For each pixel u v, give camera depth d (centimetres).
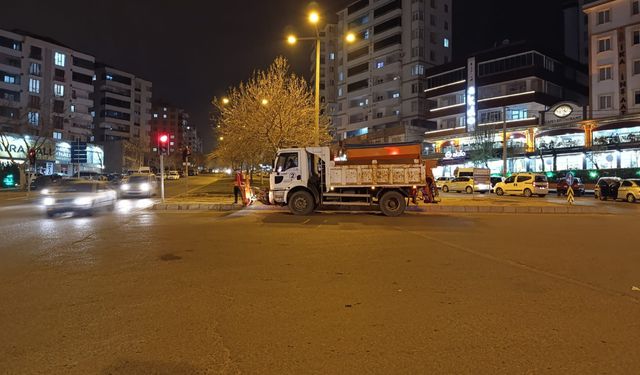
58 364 398
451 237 1169
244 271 759
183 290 639
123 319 515
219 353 421
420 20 7200
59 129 7962
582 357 412
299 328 487
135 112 11350
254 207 2127
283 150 1812
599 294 622
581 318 520
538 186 3297
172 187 4638
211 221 1556
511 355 416
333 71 9981
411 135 6681
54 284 672
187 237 1155
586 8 4750
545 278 713
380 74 7800
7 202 2617
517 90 5422
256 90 3147
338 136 8831
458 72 6031
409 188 1791
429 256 898
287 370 386
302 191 1803
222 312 541
